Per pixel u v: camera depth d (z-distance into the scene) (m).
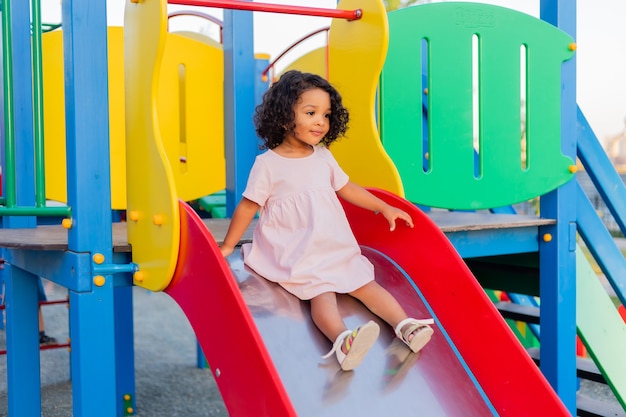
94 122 2.65
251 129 4.38
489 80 3.73
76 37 2.59
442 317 2.75
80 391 2.65
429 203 3.61
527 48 3.82
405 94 3.55
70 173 2.70
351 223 3.19
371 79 3.15
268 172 2.73
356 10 3.21
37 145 2.99
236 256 2.84
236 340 2.22
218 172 4.80
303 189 2.71
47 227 4.04
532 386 2.46
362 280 2.66
